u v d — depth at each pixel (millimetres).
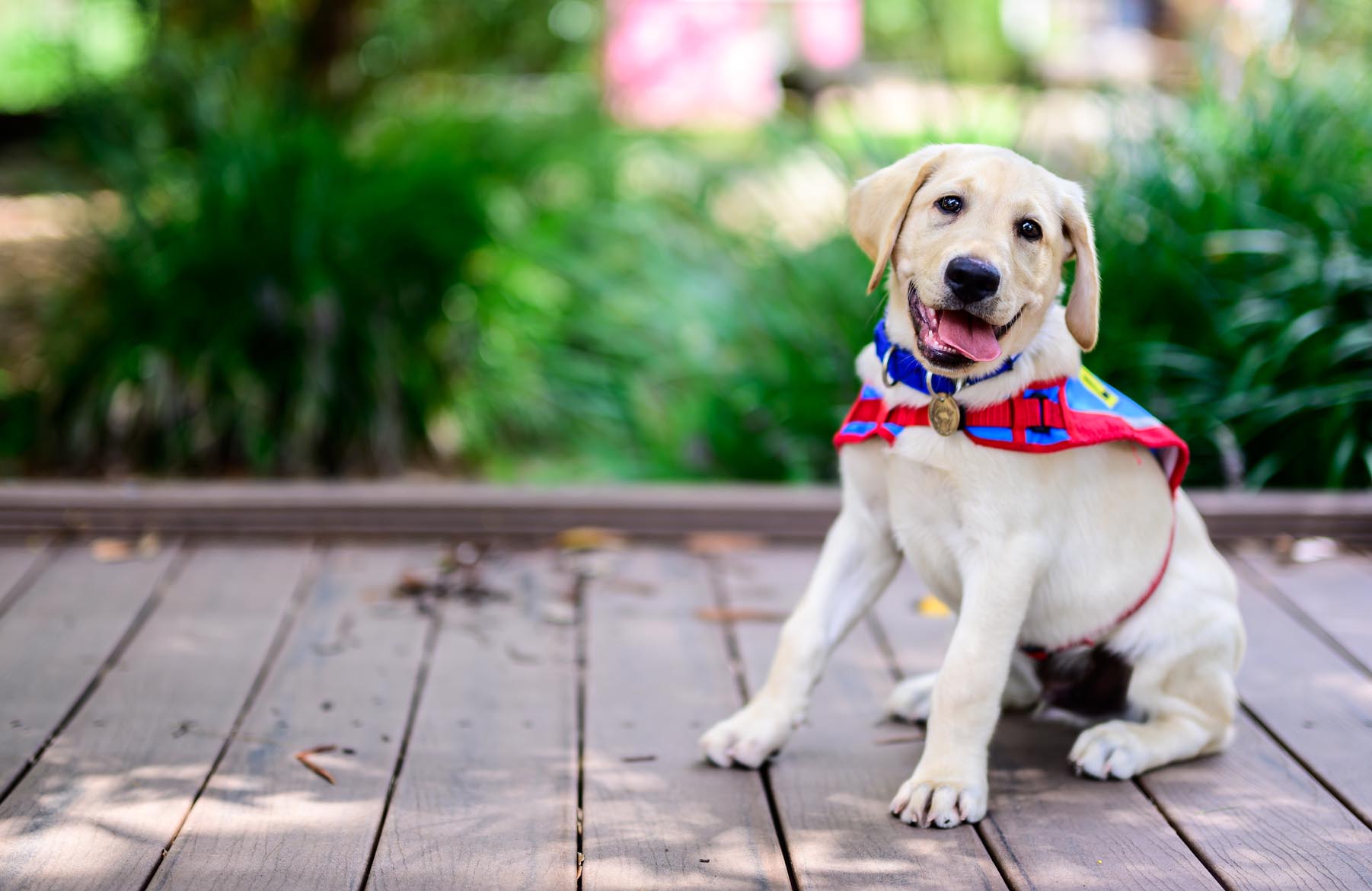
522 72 7574
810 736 2633
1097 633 2459
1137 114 5117
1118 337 4156
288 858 2123
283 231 4957
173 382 4734
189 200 5105
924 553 2438
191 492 3699
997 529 2312
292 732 2590
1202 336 4297
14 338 5379
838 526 2551
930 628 3180
